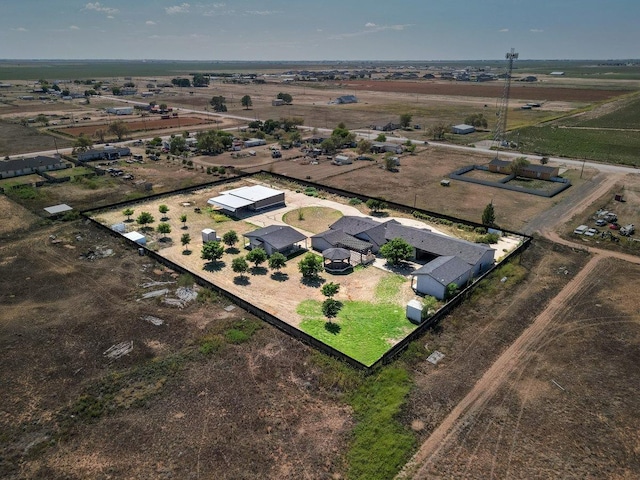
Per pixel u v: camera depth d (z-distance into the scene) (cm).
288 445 2808
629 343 3797
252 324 4044
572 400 3189
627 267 5153
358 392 3250
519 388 3306
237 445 2806
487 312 4291
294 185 8412
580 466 2677
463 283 4753
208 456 2730
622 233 6116
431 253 5191
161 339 3844
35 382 3353
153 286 4719
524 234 6116
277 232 5566
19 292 4584
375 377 3388
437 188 8262
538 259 5397
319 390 3269
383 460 2705
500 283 4794
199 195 7788
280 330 3978
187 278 4775
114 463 2684
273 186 8356
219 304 4388
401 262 5316
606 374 3444
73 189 8069
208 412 3064
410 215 6862
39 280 4828
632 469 2656
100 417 3033
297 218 6725
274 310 4306
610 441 2850
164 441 2838
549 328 4028
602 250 5641
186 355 3634
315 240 5644
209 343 3759
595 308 4322
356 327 4069
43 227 6303
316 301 4478
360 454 2747
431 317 4059
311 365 3525
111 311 4250
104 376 3412
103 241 5844
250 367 3500
